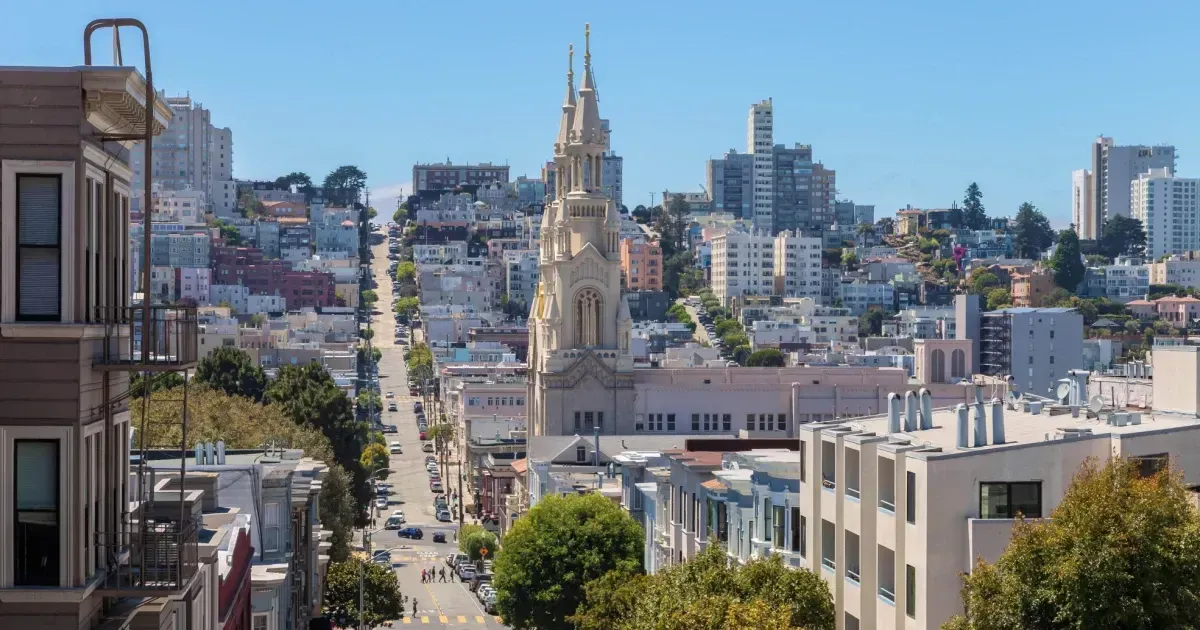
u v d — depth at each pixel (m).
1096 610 62.22
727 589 88.00
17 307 41.66
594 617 120.31
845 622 86.50
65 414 41.72
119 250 46.75
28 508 41.81
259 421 194.38
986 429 84.44
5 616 41.66
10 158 41.66
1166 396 92.81
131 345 45.16
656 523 149.75
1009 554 65.94
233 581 71.50
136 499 63.94
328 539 174.62
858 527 85.25
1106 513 63.59
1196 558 62.50
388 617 175.62
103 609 45.38
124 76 42.47
